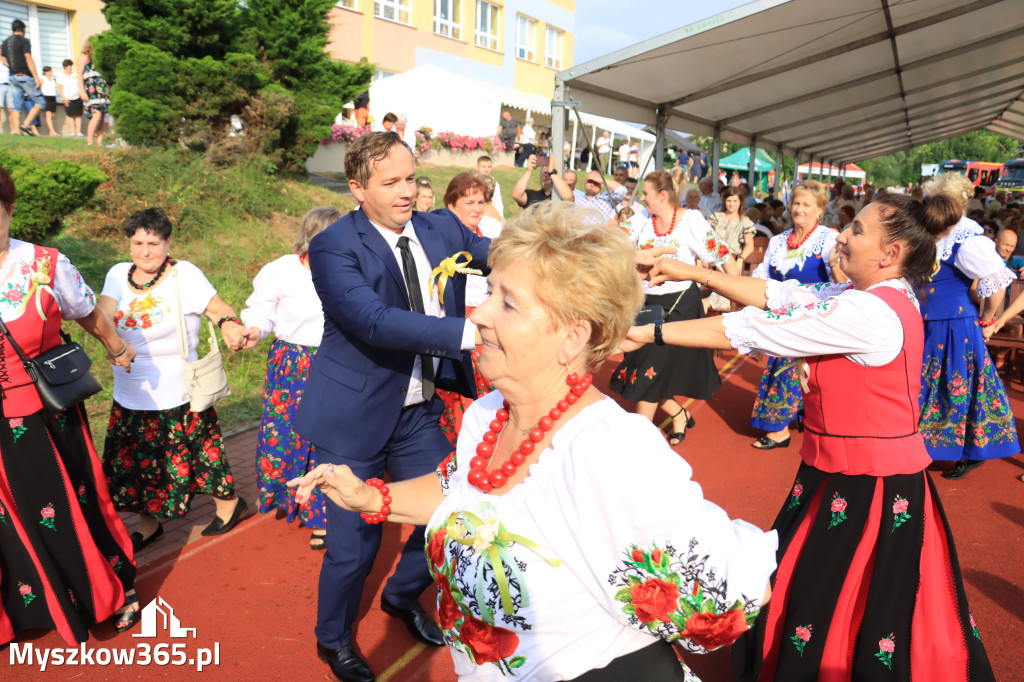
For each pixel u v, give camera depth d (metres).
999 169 37.28
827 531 2.29
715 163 14.20
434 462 2.88
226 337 3.82
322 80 11.86
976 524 4.19
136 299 3.59
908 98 15.83
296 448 3.92
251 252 8.98
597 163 8.90
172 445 3.78
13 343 2.79
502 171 19.66
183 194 9.20
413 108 19.78
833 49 9.85
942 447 4.79
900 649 2.16
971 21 9.85
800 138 18.75
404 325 2.34
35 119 12.48
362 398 2.67
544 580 1.29
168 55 9.67
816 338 2.16
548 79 30.59
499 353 1.38
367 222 2.64
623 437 1.22
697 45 8.31
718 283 2.51
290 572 3.73
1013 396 6.78
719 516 1.22
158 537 4.05
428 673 2.94
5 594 2.91
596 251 1.30
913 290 2.40
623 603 1.25
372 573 3.73
